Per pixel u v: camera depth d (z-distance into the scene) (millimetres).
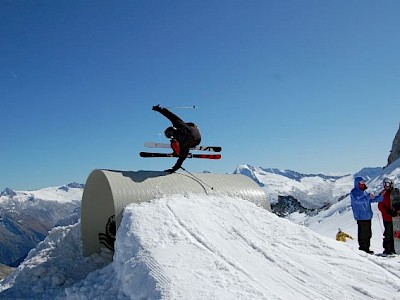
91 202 10164
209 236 7301
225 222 8070
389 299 5984
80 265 9617
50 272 9102
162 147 10328
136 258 6484
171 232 7164
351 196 10070
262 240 7617
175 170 10562
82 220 10141
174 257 6355
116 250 7246
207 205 8758
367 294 6105
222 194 10219
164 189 9469
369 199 9922
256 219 8500
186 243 6848
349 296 5980
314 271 6680
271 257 6930
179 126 10062
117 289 6434
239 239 7484
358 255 7695
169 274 5898
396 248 9766
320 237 8117
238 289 5621
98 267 9508
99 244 10211
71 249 10297
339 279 6496
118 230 7664
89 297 6574
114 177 9250
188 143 10094
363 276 6691
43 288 8531
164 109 10031
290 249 7426
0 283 9703
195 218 7891
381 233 15047
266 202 10844
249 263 6605
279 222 8516
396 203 9859
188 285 5645
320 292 6012
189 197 9242
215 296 5383
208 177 10953
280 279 6262
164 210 8031
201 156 10859
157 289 5645
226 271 6086
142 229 7254
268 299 5422
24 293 8344
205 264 6219
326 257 7305
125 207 8570
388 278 6645
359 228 9914
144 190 9156
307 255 7270
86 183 10016
